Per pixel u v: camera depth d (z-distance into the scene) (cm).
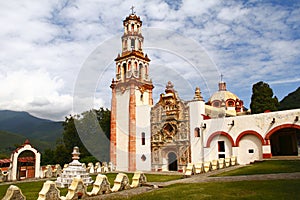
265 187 1317
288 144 3662
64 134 5234
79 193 1316
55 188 1249
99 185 1410
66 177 2038
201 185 1525
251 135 3011
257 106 4097
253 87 4306
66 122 5328
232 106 4497
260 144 2941
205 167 2370
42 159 5069
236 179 1723
